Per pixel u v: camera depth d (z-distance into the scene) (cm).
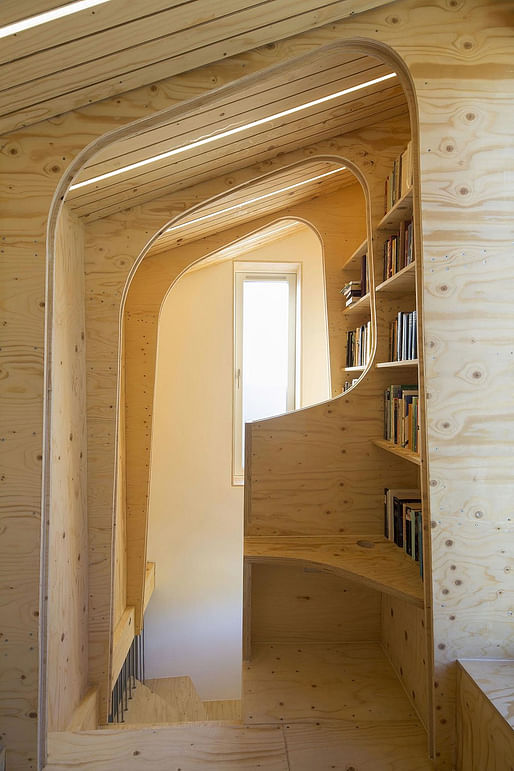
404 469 297
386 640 295
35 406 206
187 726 232
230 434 593
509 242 203
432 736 206
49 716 244
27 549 205
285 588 304
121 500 418
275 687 260
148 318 429
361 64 240
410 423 255
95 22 161
